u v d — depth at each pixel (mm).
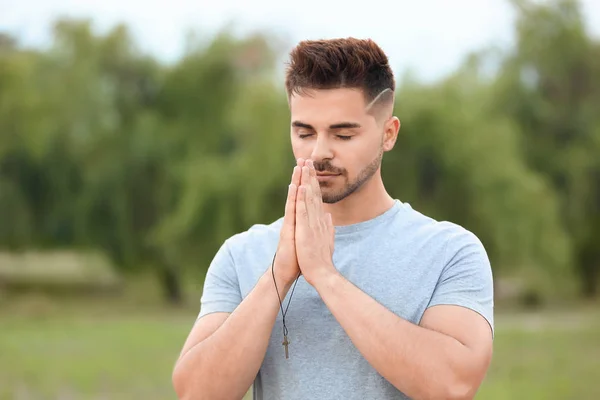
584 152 23125
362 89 2436
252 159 20438
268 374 2502
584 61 23344
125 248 23656
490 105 22906
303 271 2393
